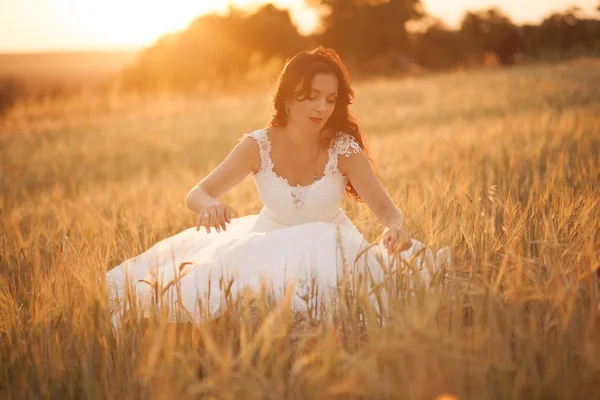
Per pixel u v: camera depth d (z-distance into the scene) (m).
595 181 3.64
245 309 2.13
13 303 2.46
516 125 7.96
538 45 47.28
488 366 1.84
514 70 27.61
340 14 61.50
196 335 2.20
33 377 2.08
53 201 5.70
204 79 32.28
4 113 19.44
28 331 2.29
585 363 1.80
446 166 5.64
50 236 3.81
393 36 59.50
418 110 17.52
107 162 11.54
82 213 4.93
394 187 5.11
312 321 2.23
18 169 10.09
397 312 2.07
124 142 14.41
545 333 1.90
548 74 22.08
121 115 19.95
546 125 6.86
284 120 3.01
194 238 3.60
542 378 1.82
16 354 2.15
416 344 1.80
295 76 2.81
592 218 2.71
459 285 2.20
